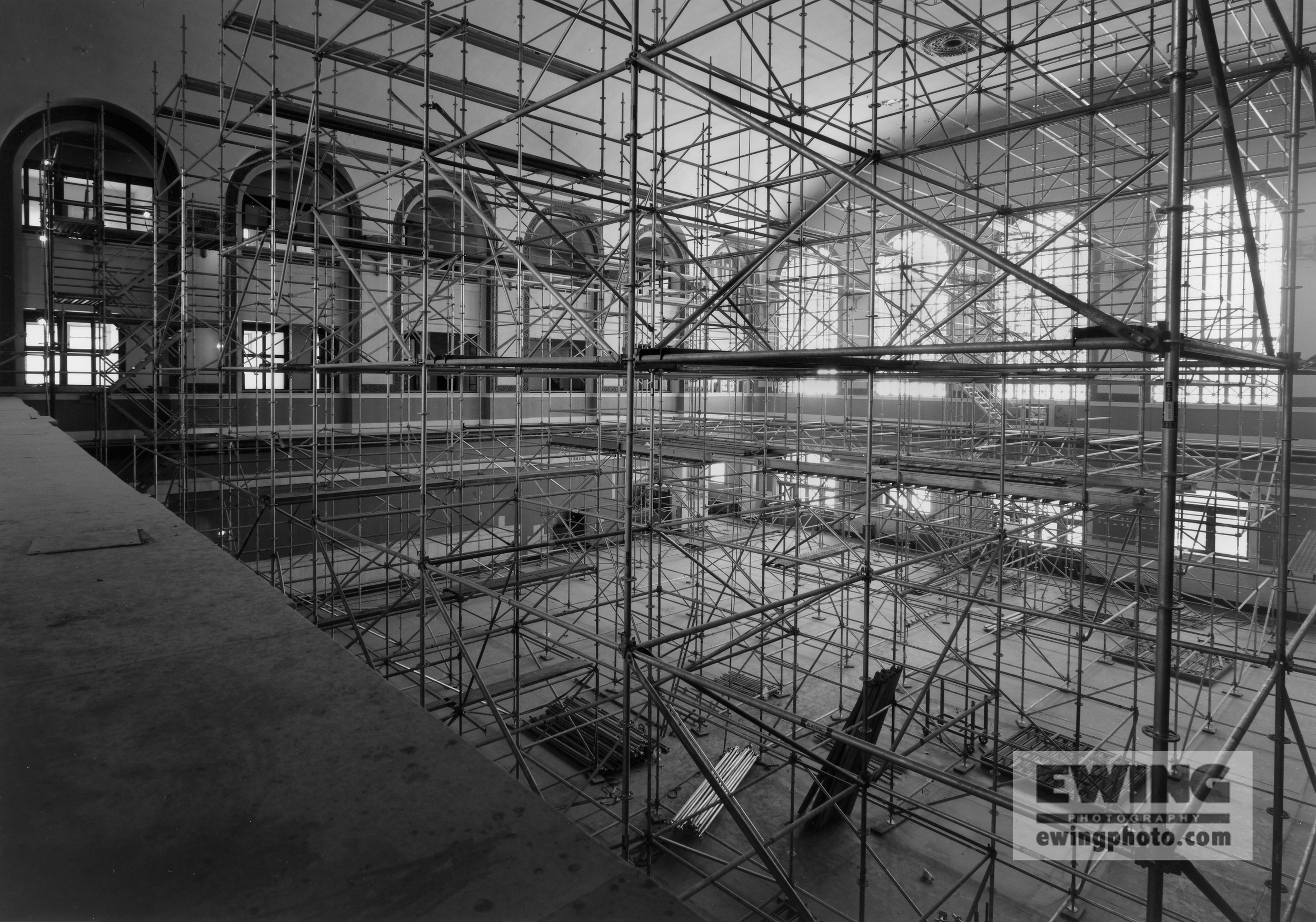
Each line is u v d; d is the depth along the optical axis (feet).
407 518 62.90
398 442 64.13
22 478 18.04
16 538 12.07
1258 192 54.03
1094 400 66.95
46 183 51.08
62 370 54.90
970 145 75.15
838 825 32.42
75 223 54.24
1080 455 57.93
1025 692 45.91
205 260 60.08
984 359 57.41
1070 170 44.96
